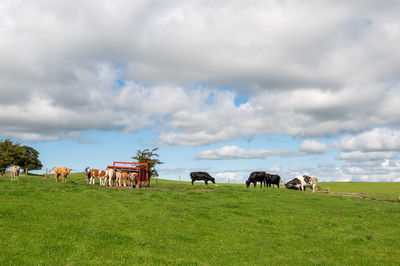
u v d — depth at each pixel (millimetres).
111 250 12961
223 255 14023
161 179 81125
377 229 21281
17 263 10406
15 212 16859
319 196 34938
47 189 25734
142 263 11852
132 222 17578
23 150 72438
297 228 20203
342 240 18031
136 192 29188
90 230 15047
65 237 13711
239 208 25016
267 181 49875
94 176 37969
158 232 16312
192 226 18344
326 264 13812
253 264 13258
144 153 68875
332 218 23672
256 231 18594
